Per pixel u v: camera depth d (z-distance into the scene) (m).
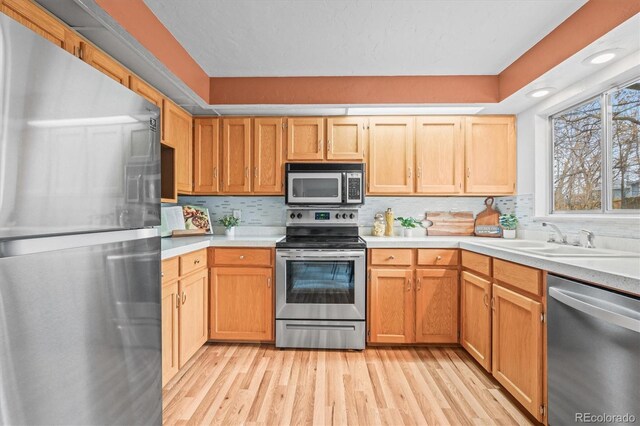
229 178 2.97
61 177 0.73
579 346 1.36
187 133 2.86
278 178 2.95
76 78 0.78
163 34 1.99
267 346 2.68
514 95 2.46
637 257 1.62
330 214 3.13
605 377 1.23
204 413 1.79
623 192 1.96
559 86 2.25
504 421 1.73
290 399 1.92
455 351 2.59
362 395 1.96
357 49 2.28
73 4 1.35
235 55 2.37
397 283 2.63
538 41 2.14
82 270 0.79
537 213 2.63
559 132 2.55
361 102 2.71
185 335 2.22
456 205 3.22
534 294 1.66
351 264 2.62
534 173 2.65
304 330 2.62
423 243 2.63
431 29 2.03
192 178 2.97
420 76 2.70
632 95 1.91
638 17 1.45
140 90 2.04
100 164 0.86
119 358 0.94
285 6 1.81
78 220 0.78
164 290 1.93
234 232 3.22
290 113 2.91
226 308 2.66
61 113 0.73
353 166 2.90
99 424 0.85
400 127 2.94
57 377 0.71
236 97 2.73
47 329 0.69
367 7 1.82
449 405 1.87
